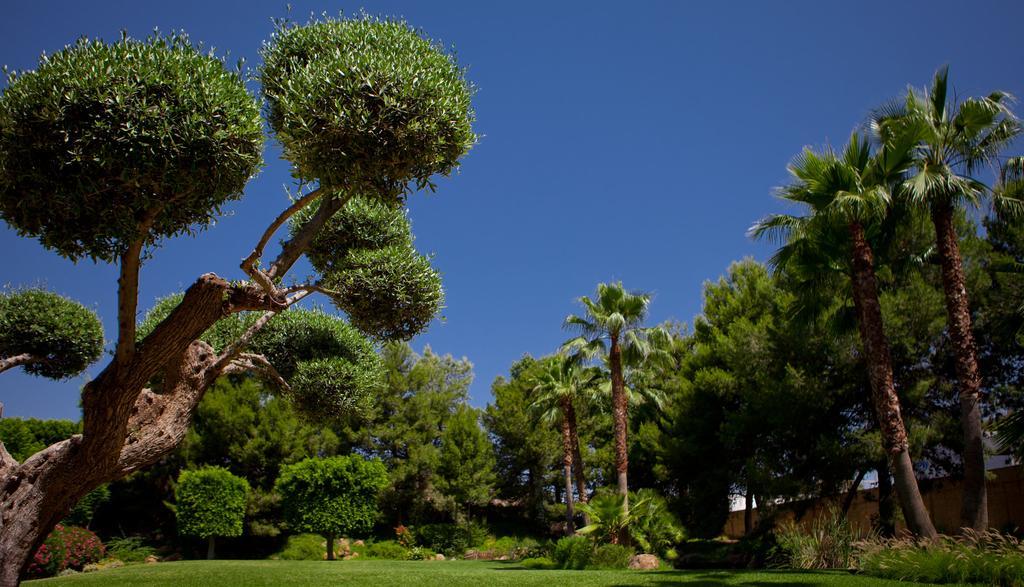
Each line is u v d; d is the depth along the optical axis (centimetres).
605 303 2295
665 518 2011
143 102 584
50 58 597
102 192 602
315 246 1136
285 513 2978
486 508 4153
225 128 635
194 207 664
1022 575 872
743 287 2659
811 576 1044
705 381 2444
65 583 1157
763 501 1992
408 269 1016
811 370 1900
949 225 1279
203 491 2845
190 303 665
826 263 1462
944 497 1998
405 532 3509
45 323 1013
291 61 796
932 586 886
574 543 1858
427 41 793
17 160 591
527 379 4041
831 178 1293
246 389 3353
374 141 681
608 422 3725
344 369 1159
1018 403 1797
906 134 1261
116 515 3225
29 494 655
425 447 3838
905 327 1750
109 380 650
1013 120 1271
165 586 1080
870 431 1820
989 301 1770
